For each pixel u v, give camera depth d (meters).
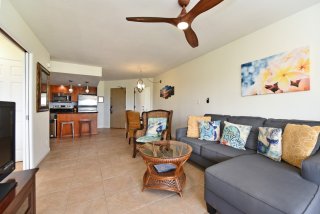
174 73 4.89
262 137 1.95
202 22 2.26
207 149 2.31
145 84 6.76
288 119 2.04
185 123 4.32
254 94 2.53
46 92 3.26
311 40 1.90
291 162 1.55
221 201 1.41
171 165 2.09
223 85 3.12
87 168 2.60
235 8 1.93
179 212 1.55
